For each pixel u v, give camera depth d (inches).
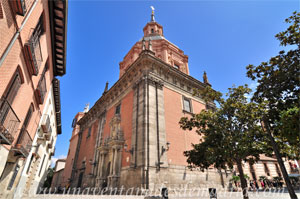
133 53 1072.2
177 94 794.8
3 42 221.3
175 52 1079.6
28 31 287.0
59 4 350.6
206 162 421.1
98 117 1054.4
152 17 1376.7
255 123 357.4
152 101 668.1
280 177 1059.3
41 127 584.7
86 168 975.0
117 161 660.7
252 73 314.5
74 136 1493.6
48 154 941.2
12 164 367.9
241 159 380.2
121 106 834.2
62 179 1341.0
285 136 248.8
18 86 303.1
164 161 573.3
